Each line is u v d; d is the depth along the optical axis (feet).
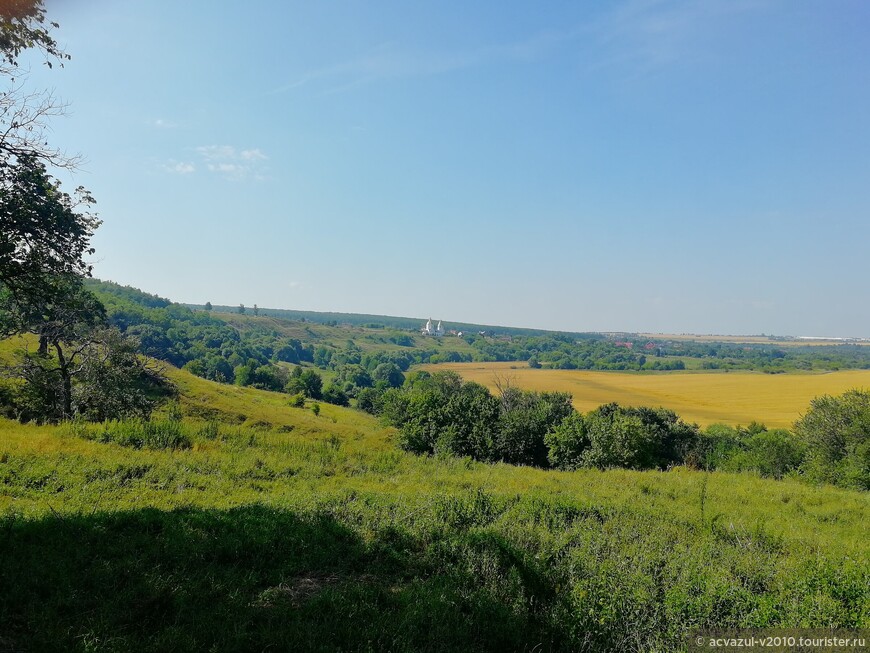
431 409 98.63
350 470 53.72
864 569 23.45
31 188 29.99
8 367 84.69
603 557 25.71
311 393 293.02
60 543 22.63
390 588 22.47
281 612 18.58
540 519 32.65
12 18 26.20
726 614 20.70
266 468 48.70
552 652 18.56
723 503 43.86
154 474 40.09
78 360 95.81
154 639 15.85
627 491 46.44
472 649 17.34
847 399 91.91
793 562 25.54
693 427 148.97
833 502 48.11
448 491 43.73
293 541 25.59
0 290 33.99
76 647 14.89
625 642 18.92
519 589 21.88
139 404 102.27
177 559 22.49
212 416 136.87
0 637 15.31
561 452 88.63
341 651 16.29
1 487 32.40
